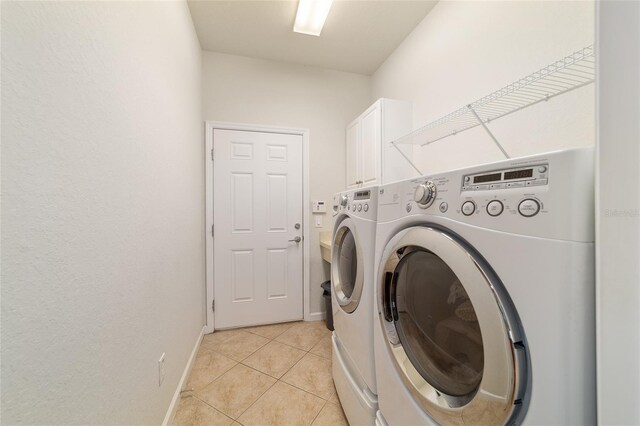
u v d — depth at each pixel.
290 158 2.60
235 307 2.46
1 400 0.43
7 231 0.45
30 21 0.50
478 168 0.61
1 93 0.44
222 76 2.41
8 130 0.45
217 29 2.09
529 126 1.23
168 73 1.34
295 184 2.62
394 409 0.87
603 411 0.43
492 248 0.56
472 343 0.65
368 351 1.06
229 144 2.44
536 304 0.48
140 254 0.98
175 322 1.43
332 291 1.57
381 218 0.98
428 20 1.94
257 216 2.52
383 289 0.94
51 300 0.54
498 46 1.38
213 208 2.40
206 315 2.37
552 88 1.10
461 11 1.63
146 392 1.02
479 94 1.50
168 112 1.34
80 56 0.64
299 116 2.63
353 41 2.27
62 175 0.58
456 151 1.69
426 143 1.95
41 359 0.52
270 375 1.71
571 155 0.45
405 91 2.24
